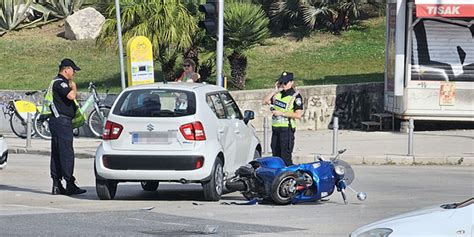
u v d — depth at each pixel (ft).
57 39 365.20
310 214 125.08
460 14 228.43
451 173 181.27
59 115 142.61
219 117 142.00
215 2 188.24
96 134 242.37
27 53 345.72
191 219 119.65
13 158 212.02
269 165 135.54
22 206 131.34
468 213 72.59
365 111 264.52
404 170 187.11
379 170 187.11
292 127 156.04
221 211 127.54
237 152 147.13
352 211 128.26
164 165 132.77
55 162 145.18
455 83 242.17
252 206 133.28
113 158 133.90
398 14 239.91
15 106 247.09
